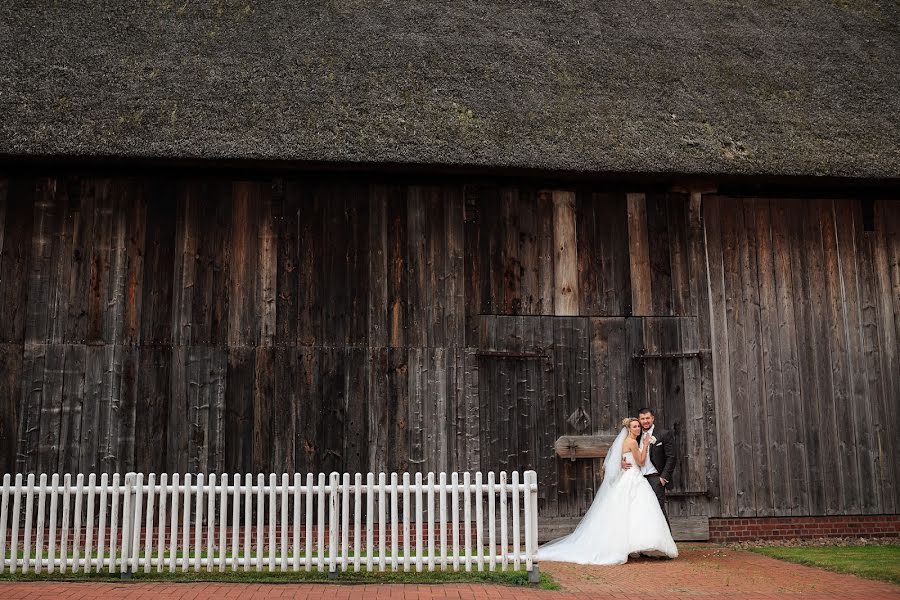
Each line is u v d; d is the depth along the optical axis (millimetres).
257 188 10297
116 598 6164
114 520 7266
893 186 10750
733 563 8570
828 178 10320
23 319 9711
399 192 10477
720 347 10641
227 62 10781
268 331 9953
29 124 9477
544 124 10375
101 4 11734
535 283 10492
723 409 10500
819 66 12258
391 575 7332
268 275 10094
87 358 9695
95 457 9484
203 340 9859
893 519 10523
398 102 10375
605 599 6324
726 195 11047
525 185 10695
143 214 10094
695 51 12250
